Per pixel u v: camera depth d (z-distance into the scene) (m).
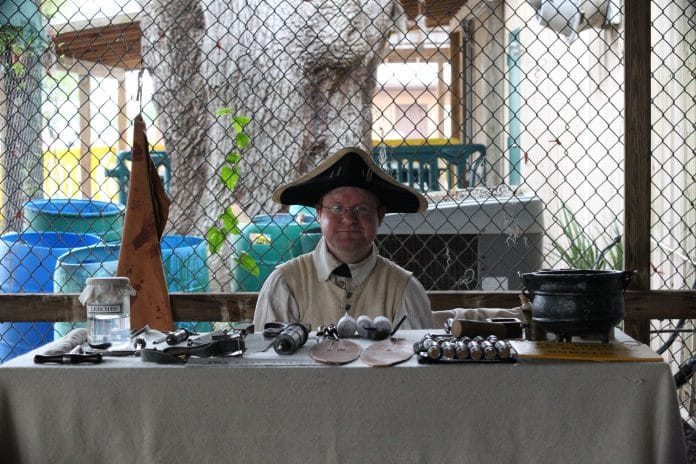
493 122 11.86
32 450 2.44
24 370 2.42
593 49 7.49
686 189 4.96
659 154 5.77
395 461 2.41
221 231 4.79
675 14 5.43
